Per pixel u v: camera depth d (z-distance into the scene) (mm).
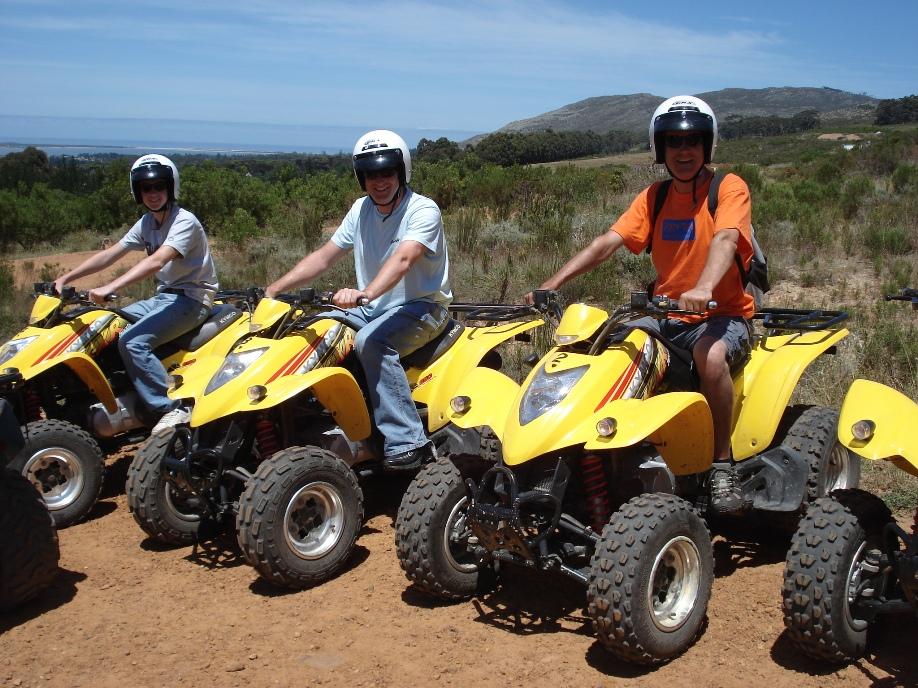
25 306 12906
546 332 8578
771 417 4605
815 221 13133
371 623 4355
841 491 3830
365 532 5574
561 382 4062
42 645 4246
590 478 4102
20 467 5688
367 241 5551
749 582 4570
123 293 12938
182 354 6398
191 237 6375
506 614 4410
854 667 3746
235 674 3912
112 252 6680
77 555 5395
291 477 4633
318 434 5270
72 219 27812
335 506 4844
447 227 14906
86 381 6000
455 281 11391
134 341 6082
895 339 7746
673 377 4508
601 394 4027
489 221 15820
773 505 4617
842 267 11516
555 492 3926
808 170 24484
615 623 3648
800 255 12000
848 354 7684
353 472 5023
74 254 21828
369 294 4891
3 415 4465
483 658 3961
